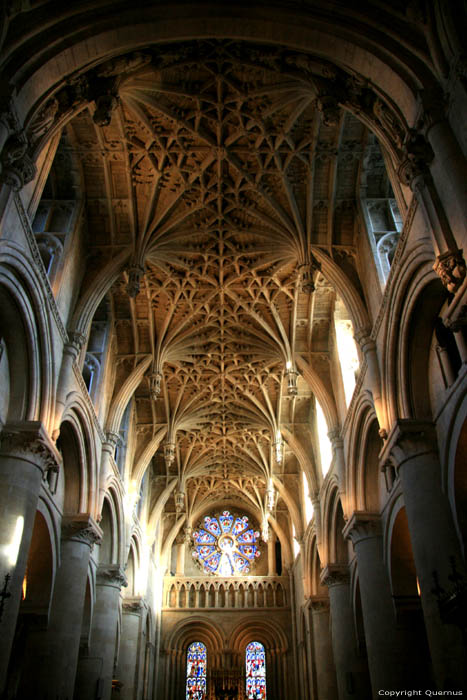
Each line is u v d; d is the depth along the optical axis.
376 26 12.02
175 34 12.85
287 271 21.38
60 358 15.98
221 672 32.53
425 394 14.10
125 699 24.48
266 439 31.34
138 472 26.67
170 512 36.69
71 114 13.24
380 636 16.27
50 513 16.50
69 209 17.80
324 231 18.89
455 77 10.43
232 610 34.44
